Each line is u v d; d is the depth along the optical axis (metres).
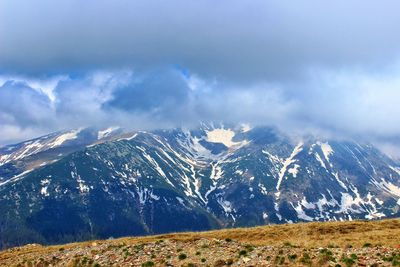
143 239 90.94
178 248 67.19
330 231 84.38
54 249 90.12
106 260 68.00
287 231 86.81
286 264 56.47
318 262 55.38
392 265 52.09
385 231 79.94
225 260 60.19
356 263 54.03
